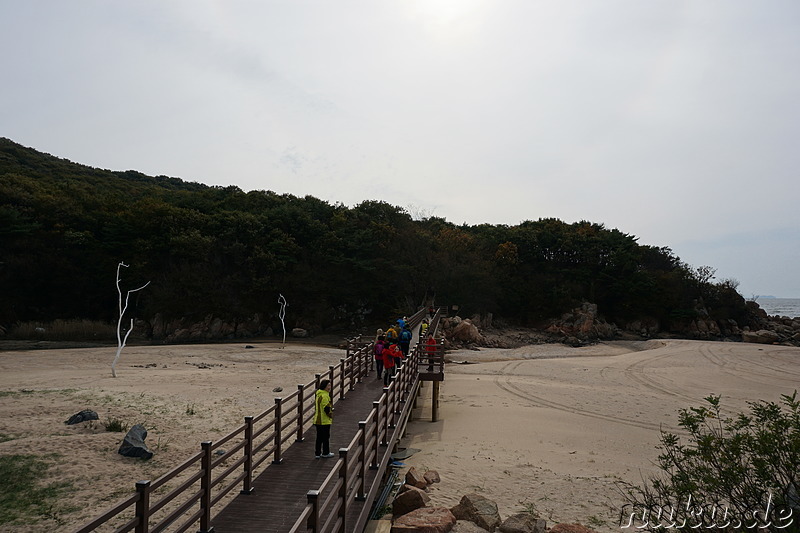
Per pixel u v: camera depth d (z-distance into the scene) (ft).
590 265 223.30
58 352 101.45
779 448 18.47
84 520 25.77
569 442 46.83
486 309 194.49
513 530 25.52
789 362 108.06
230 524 21.07
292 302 169.27
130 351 105.40
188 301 153.38
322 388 30.40
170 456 36.24
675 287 211.82
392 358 48.49
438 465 39.09
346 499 20.47
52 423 40.60
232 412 49.88
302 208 214.07
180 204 199.52
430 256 195.52
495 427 52.03
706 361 109.29
